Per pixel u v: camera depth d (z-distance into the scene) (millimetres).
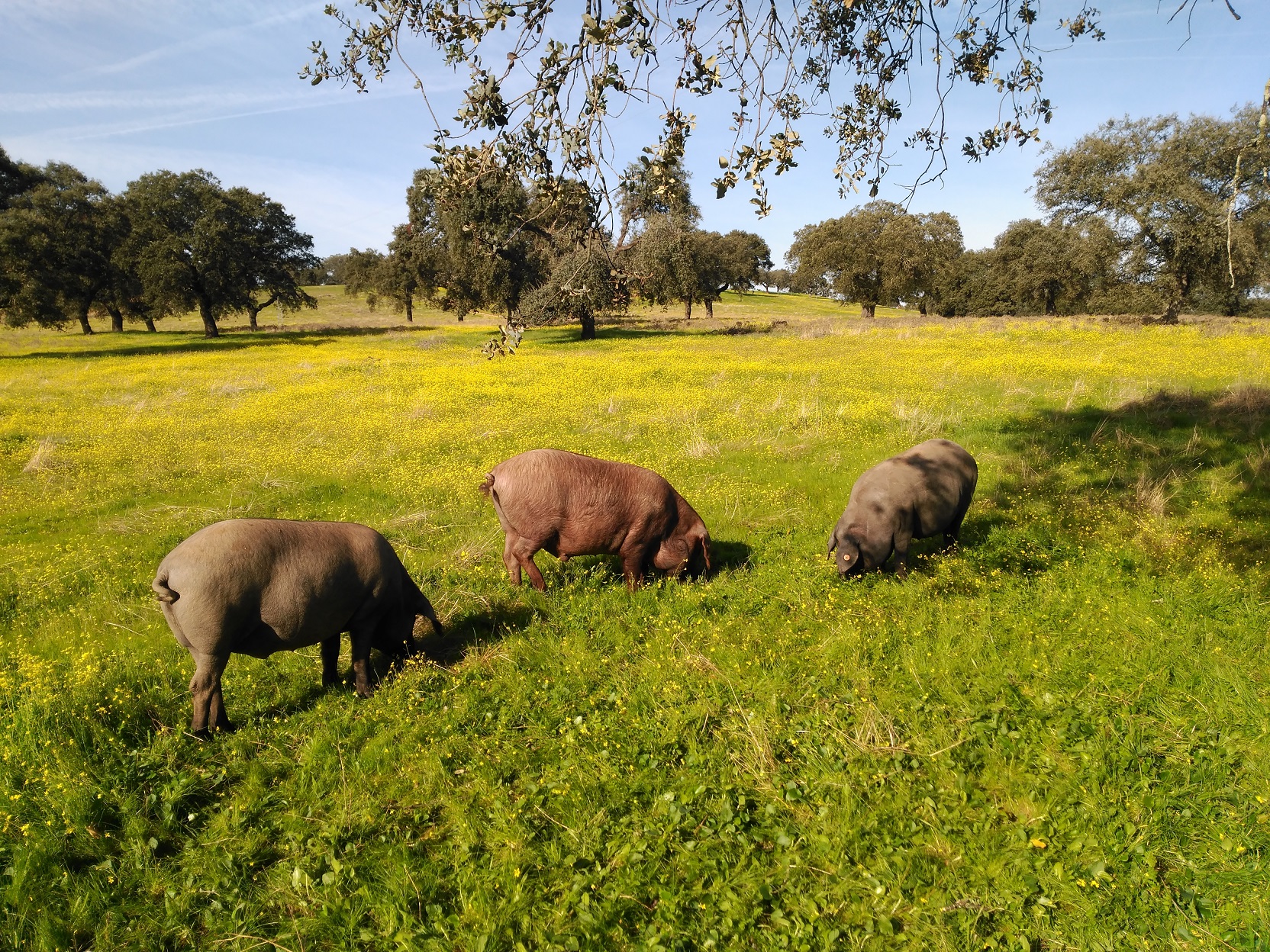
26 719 4441
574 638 5719
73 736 4434
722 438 12672
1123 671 4887
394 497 9844
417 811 3943
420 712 4824
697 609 6215
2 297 35031
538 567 7301
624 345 34781
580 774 4090
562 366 24141
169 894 3387
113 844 3760
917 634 5496
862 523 6742
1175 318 34750
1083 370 19312
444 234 38531
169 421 15641
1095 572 6512
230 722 4734
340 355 32812
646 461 11211
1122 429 12156
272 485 10484
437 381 21078
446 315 74938
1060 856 3473
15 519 9297
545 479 6410
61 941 3148
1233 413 12617
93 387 22141
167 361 31969
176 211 47250
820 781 3992
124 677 5191
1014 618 5758
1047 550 7215
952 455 7375
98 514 9500
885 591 6418
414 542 8086
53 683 4973
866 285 51906
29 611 6598
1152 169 33062
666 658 5336
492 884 3408
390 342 41594
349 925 3221
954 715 4555
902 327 36594
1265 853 3418
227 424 15234
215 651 4441
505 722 4672
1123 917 3129
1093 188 35312
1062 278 48375
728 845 3600
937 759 4137
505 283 36781
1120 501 8742
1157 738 4254
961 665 5082
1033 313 57812
